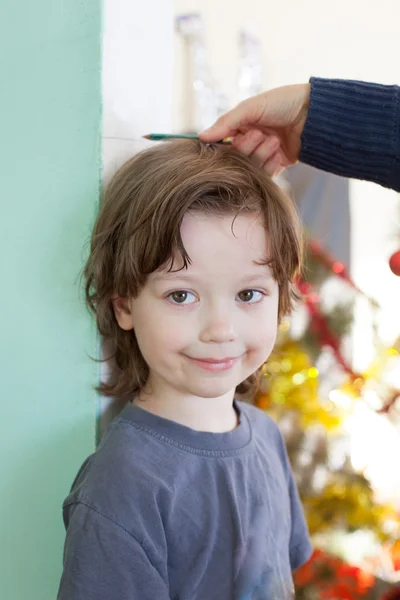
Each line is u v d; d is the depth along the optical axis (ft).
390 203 5.53
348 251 4.53
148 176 2.17
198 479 2.23
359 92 2.42
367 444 4.28
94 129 2.30
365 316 4.29
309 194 4.48
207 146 2.41
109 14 2.29
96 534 1.98
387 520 3.94
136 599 1.97
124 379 2.44
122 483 2.06
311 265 3.84
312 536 3.96
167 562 2.14
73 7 2.28
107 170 2.34
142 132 2.51
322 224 4.49
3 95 2.38
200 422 2.32
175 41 4.83
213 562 2.22
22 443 2.50
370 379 3.95
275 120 2.54
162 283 2.10
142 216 2.10
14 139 2.39
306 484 3.95
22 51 2.35
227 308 2.14
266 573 2.34
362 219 5.58
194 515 2.19
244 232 2.12
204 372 2.15
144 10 2.48
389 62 5.98
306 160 2.51
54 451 2.47
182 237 2.06
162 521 2.10
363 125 2.39
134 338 2.43
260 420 2.76
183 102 4.86
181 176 2.11
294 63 5.99
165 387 2.31
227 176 2.14
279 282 2.32
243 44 4.95
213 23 5.67
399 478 4.27
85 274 2.31
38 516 2.50
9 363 2.49
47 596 2.52
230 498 2.27
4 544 2.54
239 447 2.36
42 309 2.43
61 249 2.38
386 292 5.48
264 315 2.23
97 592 1.95
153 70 2.56
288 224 2.31
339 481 3.96
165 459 2.18
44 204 2.38
